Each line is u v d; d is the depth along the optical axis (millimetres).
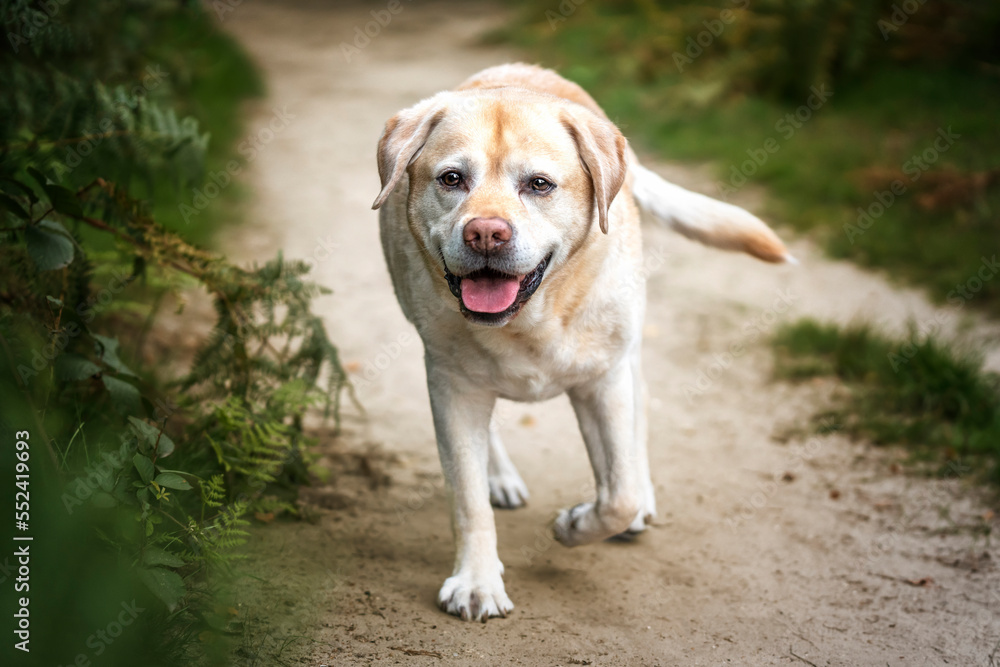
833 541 3385
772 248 3670
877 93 8789
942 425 4223
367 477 3707
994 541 3355
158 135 3422
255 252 6215
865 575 3146
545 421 4512
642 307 3131
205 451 3098
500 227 2369
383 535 3236
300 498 3443
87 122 3242
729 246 3729
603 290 2793
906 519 3537
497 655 2494
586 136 2617
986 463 3914
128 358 3730
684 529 3469
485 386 2861
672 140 8680
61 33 3283
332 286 5859
